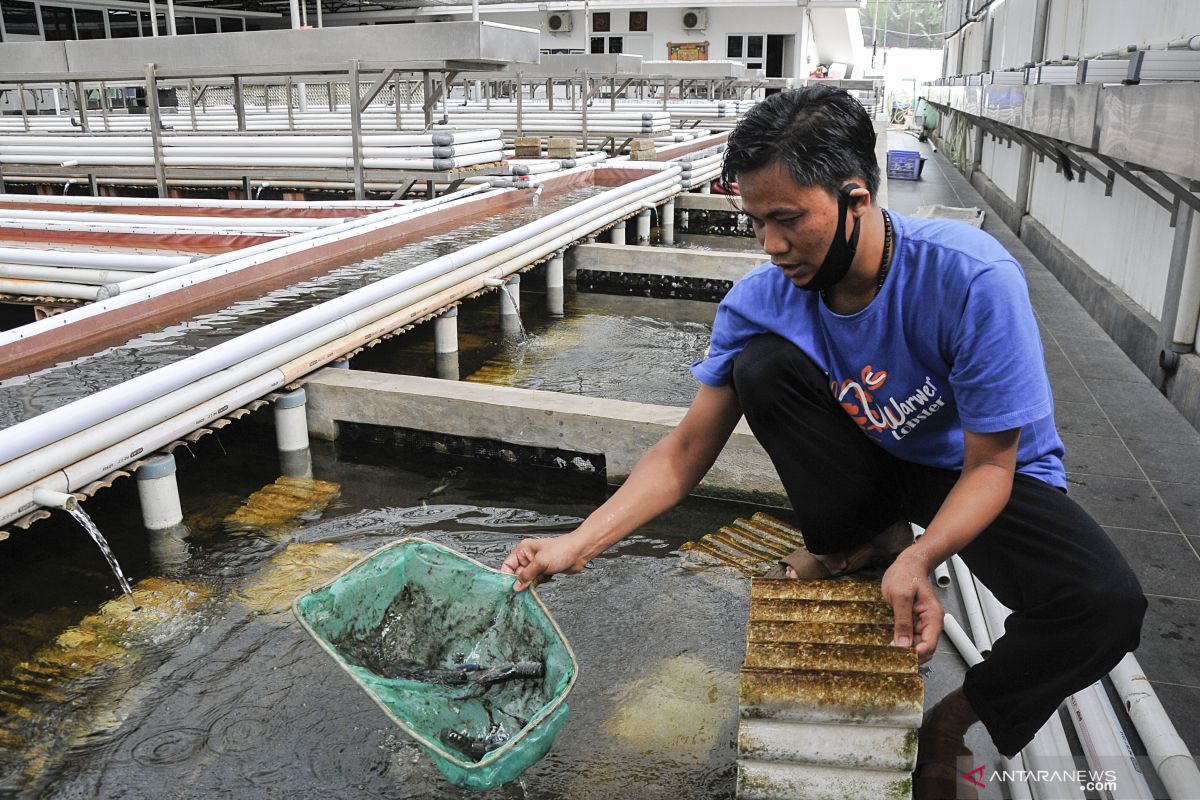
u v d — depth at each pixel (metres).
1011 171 10.83
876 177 1.59
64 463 2.69
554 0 25.27
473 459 3.87
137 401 2.96
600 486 3.69
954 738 1.93
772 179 1.51
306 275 5.05
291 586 2.85
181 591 2.82
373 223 6.06
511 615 2.01
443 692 1.89
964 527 1.66
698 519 3.35
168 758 2.07
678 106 15.47
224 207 7.01
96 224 6.14
